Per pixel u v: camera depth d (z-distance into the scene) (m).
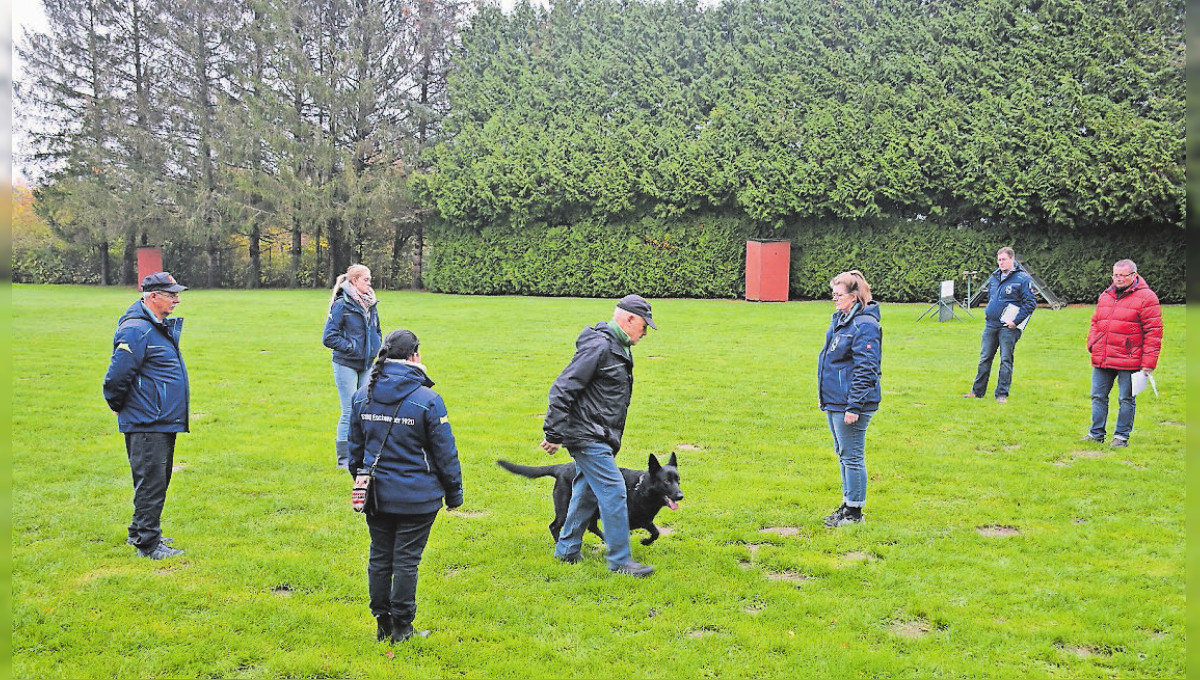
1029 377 12.84
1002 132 25.83
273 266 44.31
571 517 5.55
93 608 4.78
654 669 4.20
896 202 27.91
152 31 38.12
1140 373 8.45
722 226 30.88
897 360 14.66
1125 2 25.94
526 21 37.88
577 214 32.91
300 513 6.55
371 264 42.03
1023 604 4.92
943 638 4.52
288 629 4.58
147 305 5.56
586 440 5.27
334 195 37.94
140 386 5.45
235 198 37.88
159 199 37.66
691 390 11.95
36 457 8.05
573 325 20.75
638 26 34.22
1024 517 6.53
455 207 33.78
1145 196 23.56
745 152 29.31
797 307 25.88
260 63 38.94
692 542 6.03
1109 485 7.32
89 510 6.50
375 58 38.88
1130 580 5.26
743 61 31.42
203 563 5.46
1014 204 25.17
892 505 6.82
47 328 19.44
